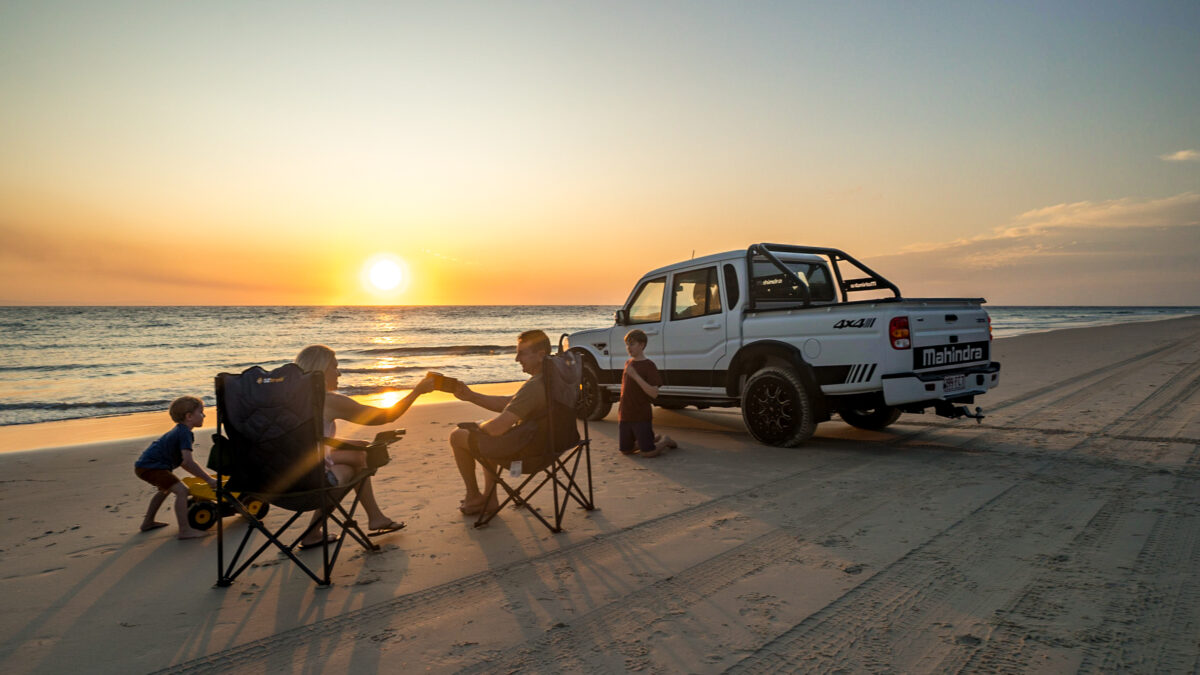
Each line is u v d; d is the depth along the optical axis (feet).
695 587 10.96
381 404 42.91
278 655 8.93
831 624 9.43
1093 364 50.90
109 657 8.97
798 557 12.25
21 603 10.93
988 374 22.53
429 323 235.20
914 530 13.62
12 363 83.87
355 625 9.84
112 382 62.64
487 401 14.60
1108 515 14.17
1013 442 22.80
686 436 26.23
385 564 12.45
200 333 158.81
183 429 14.55
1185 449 20.49
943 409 21.12
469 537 13.98
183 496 14.35
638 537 13.70
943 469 19.07
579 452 15.71
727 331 24.53
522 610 10.23
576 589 11.02
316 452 11.28
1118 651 8.39
